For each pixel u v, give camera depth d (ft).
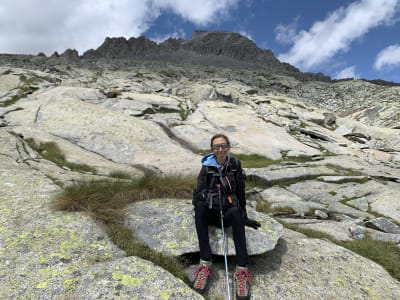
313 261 23.72
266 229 24.58
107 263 18.58
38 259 18.69
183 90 179.63
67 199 25.91
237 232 20.08
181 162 67.46
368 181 60.18
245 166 74.69
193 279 19.75
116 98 116.26
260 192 56.59
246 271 19.26
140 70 516.73
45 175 37.45
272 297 19.21
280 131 108.78
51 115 80.43
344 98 440.86
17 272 17.38
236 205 20.76
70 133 72.18
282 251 24.80
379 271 24.04
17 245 19.85
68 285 16.65
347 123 149.69
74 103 88.79
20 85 130.31
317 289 20.36
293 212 45.34
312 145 101.50
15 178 33.65
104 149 68.44
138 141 75.15
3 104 97.86
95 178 41.34
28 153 55.26
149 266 18.61
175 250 21.30
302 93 502.38
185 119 110.73
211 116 111.86
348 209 48.14
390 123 196.13
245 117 115.24
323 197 54.29
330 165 76.28
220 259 22.08
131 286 16.69
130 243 21.36
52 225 22.67
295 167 70.13
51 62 520.83
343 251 26.08
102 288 16.34
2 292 15.78
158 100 123.03
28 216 23.85
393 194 52.80
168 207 26.89
